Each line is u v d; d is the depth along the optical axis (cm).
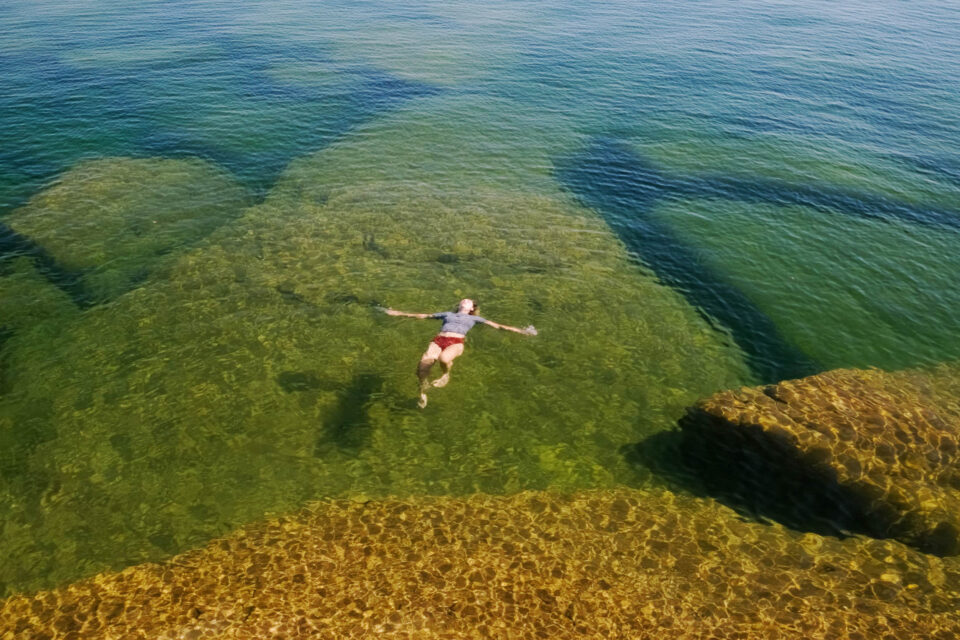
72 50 4256
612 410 1419
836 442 1272
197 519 1119
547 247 2111
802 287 1981
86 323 1598
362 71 4125
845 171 2847
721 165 2881
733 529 1148
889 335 1766
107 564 1032
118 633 923
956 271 2102
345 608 967
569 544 1104
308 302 1719
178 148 2808
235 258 1927
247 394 1394
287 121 3206
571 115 3466
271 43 4725
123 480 1182
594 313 1767
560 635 941
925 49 5038
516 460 1280
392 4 6475
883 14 6481
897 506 1173
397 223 2198
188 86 3662
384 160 2773
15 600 970
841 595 1029
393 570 1036
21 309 1642
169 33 4872
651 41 5166
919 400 1444
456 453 1288
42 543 1060
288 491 1184
